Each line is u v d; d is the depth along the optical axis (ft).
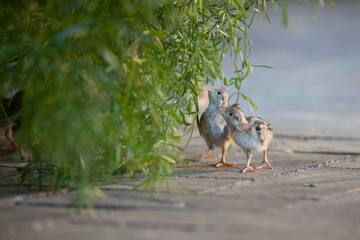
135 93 29.25
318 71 110.73
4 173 33.91
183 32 33.94
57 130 25.62
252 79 101.40
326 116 66.44
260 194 27.30
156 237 20.67
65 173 28.19
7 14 30.63
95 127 26.12
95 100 27.73
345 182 30.50
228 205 25.03
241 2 35.14
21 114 32.14
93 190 27.63
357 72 108.17
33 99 26.30
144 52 30.48
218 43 34.96
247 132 34.86
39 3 30.35
